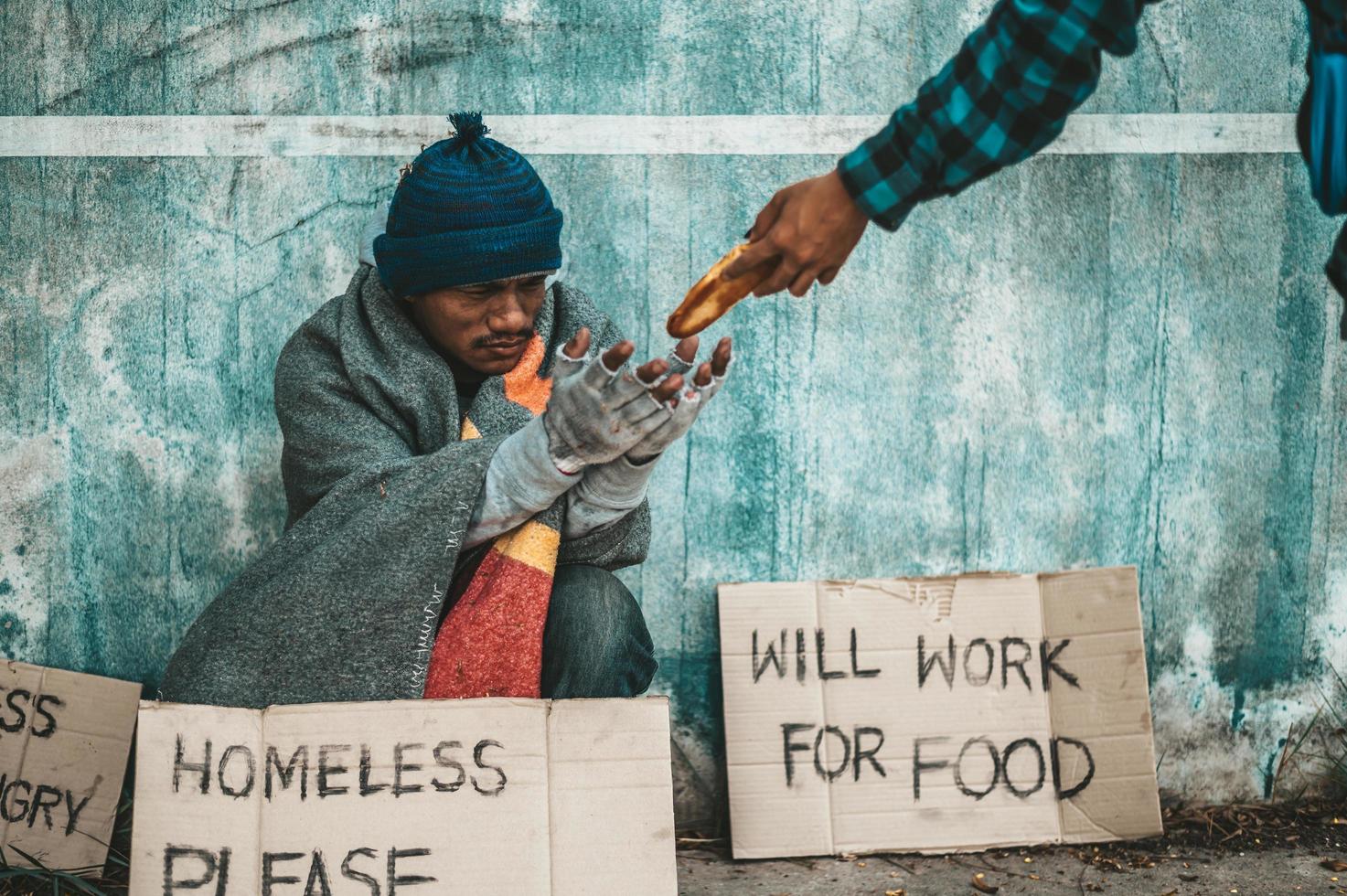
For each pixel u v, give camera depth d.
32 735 2.23
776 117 2.35
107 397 2.31
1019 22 1.36
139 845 1.67
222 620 1.82
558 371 1.67
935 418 2.40
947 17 2.36
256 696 1.79
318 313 2.04
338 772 1.72
